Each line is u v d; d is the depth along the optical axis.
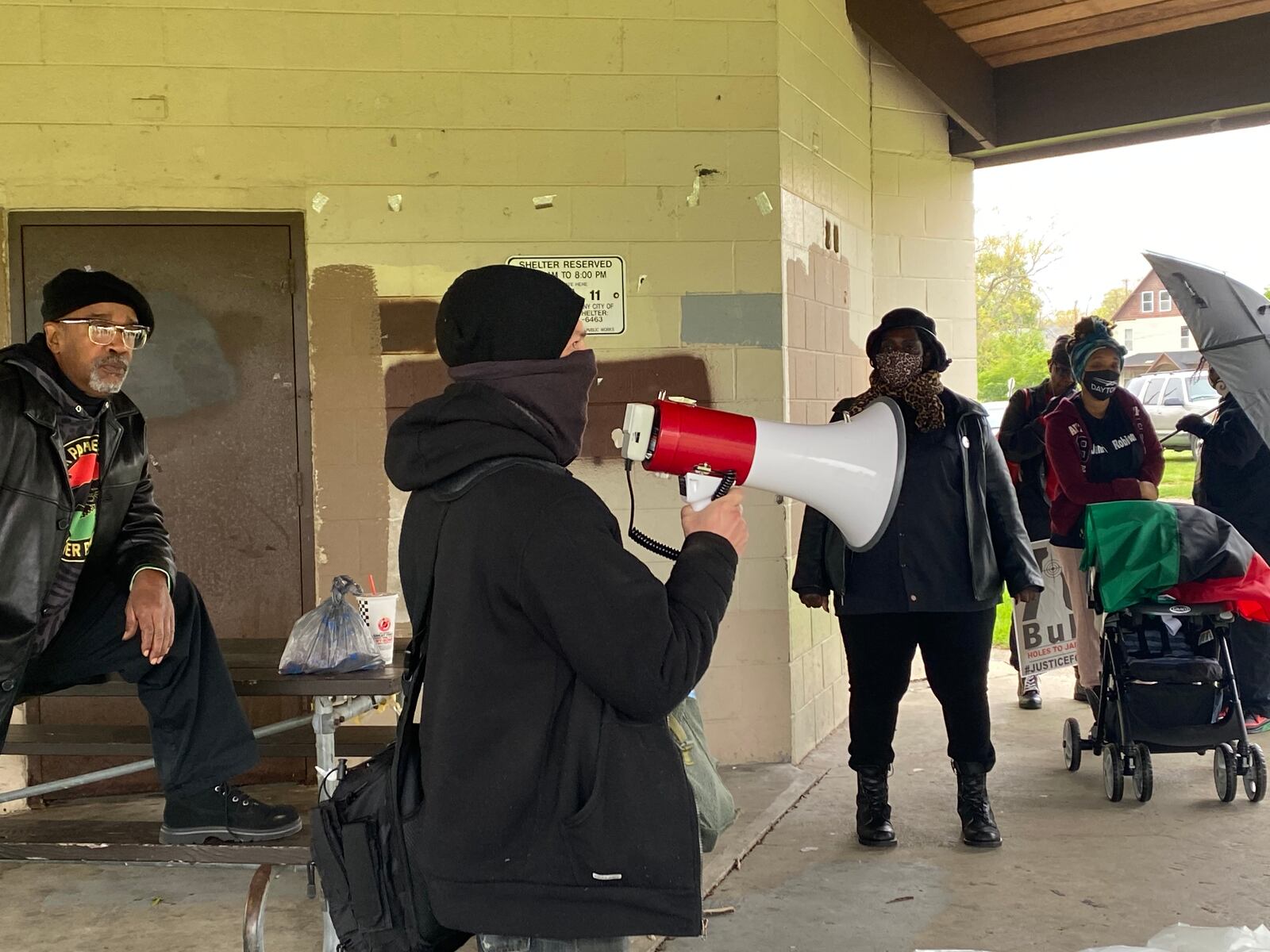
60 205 4.45
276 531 4.67
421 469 1.72
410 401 4.61
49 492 2.72
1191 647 4.54
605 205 4.71
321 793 2.76
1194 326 3.92
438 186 4.62
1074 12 5.73
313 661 2.94
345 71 4.56
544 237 4.68
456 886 1.60
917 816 4.26
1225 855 3.82
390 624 3.10
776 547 4.88
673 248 4.75
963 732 3.92
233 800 2.92
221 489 4.65
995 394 21.11
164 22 4.46
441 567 1.68
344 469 4.62
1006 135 6.44
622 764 1.62
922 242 6.42
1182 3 5.60
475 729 1.61
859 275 6.00
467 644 1.63
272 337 4.63
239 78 4.50
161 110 4.47
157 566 2.92
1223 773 4.37
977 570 3.73
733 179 4.78
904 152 6.34
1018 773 4.82
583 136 4.70
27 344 2.85
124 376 2.90
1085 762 4.97
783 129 4.84
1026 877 3.64
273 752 3.35
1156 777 4.77
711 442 1.80
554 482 1.65
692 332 4.77
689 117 4.75
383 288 4.60
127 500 3.02
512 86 4.65
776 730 4.91
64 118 4.43
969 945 3.16
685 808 1.65
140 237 4.57
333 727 2.98
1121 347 5.23
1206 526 4.33
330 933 2.87
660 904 1.61
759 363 4.80
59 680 2.96
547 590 1.56
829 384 5.47
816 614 5.36
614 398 4.75
